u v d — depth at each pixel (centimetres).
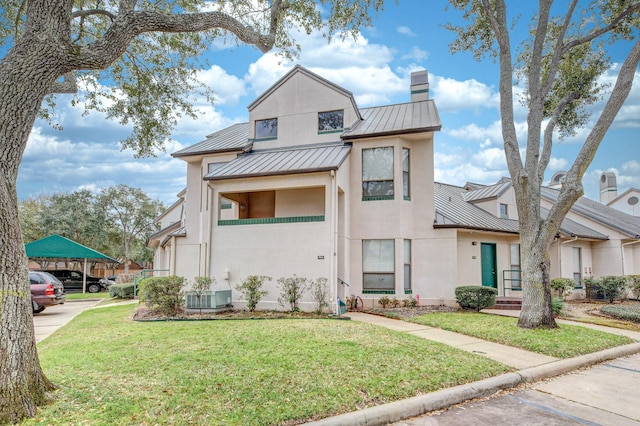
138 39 905
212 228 1409
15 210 459
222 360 636
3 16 795
